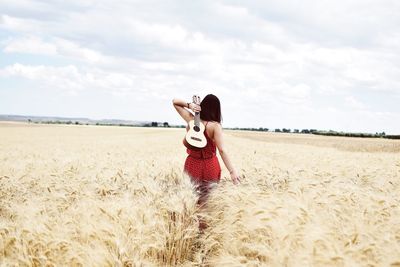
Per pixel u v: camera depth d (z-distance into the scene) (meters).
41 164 8.62
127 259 3.00
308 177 6.47
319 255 2.77
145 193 4.39
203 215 3.83
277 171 6.59
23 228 3.29
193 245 3.71
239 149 20.17
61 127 83.25
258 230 3.18
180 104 4.73
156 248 3.29
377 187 5.69
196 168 4.71
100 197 4.68
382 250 2.89
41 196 4.76
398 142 60.03
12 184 5.72
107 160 9.96
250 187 4.30
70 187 5.11
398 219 3.55
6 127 71.56
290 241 2.97
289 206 3.57
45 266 2.94
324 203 3.91
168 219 3.73
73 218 3.59
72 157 11.42
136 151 17.31
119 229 3.34
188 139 4.53
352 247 2.91
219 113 4.72
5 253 3.18
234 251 3.19
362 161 15.03
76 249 3.04
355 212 3.73
